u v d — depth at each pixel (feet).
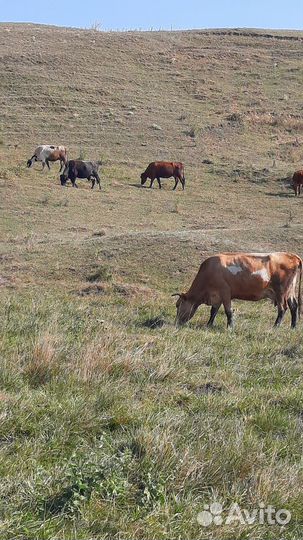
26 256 71.72
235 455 19.90
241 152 150.41
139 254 70.64
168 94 184.24
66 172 118.32
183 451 19.89
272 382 30.76
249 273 47.93
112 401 24.38
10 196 105.81
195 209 110.63
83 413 22.58
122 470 18.52
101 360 28.81
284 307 49.65
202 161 142.20
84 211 103.04
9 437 20.74
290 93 194.18
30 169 125.18
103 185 121.70
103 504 17.04
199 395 27.63
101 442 20.20
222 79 202.59
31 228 91.20
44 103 165.48
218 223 99.40
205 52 225.35
